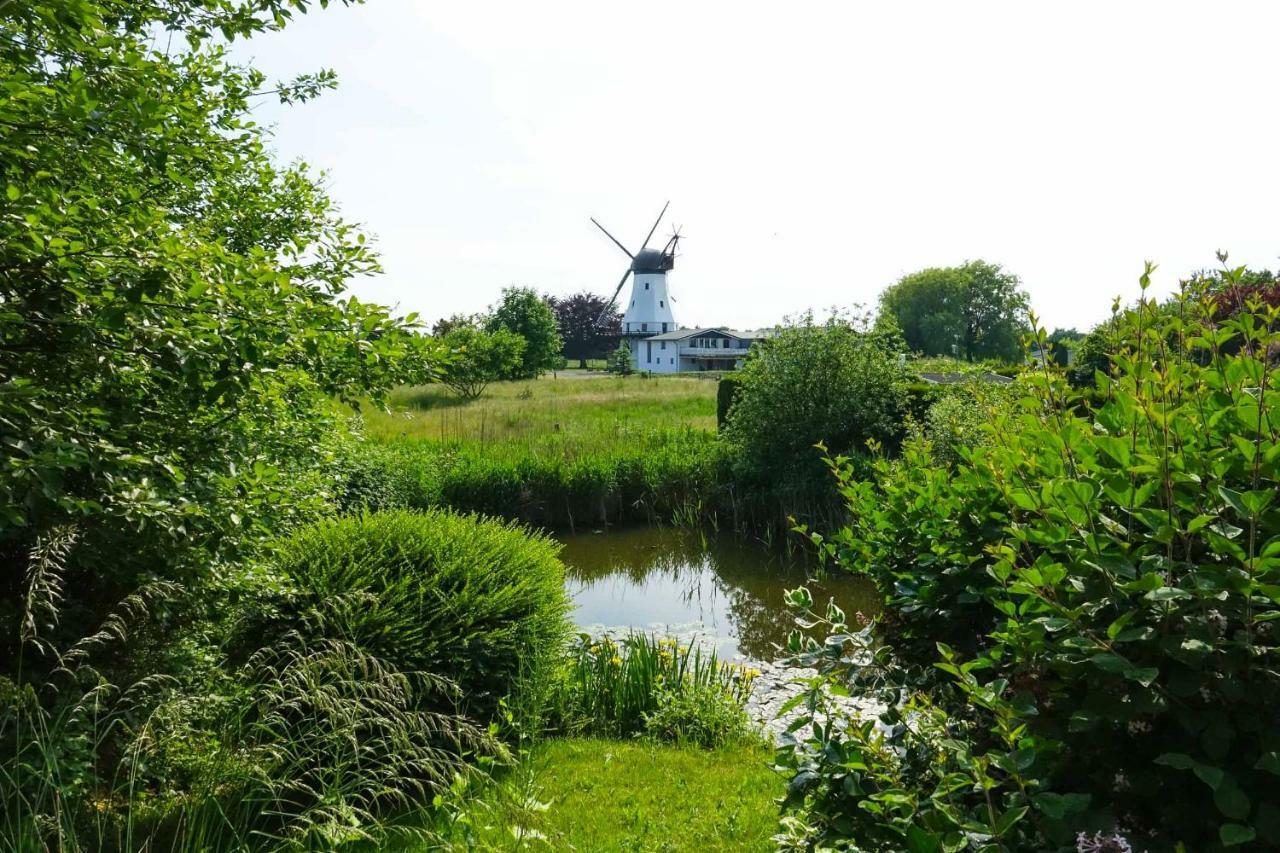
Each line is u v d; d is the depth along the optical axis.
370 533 5.43
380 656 4.71
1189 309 2.49
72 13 3.16
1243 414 1.96
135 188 4.07
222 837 3.57
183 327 3.35
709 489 16.39
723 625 10.47
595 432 20.77
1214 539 1.81
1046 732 1.95
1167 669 1.85
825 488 15.27
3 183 3.25
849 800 2.16
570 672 6.42
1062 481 2.00
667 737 5.99
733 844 4.09
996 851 1.67
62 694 3.53
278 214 5.74
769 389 16.17
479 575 5.39
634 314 80.44
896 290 81.12
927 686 2.76
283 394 4.34
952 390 15.37
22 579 3.71
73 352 3.33
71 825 3.05
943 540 3.01
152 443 3.82
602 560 14.17
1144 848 1.83
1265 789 1.74
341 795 3.71
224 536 3.87
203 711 4.04
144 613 3.96
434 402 31.34
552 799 4.53
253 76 5.86
